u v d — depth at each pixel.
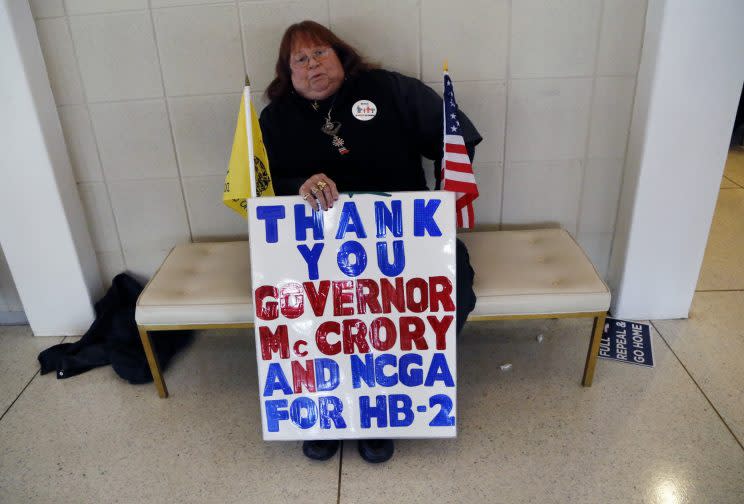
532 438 1.80
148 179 2.25
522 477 1.67
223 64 2.06
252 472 1.74
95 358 2.18
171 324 1.89
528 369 2.09
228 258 2.12
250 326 1.89
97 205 2.30
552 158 2.19
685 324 2.28
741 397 1.92
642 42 1.99
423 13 1.98
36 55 2.00
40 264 2.26
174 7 1.98
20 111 2.00
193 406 2.01
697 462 1.69
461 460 1.74
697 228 2.12
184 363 2.22
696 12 1.81
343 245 1.70
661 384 1.99
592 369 1.96
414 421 1.73
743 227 3.00
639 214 2.11
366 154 1.88
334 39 1.84
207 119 2.15
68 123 2.15
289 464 1.76
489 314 1.85
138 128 2.17
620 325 2.29
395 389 1.73
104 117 2.15
